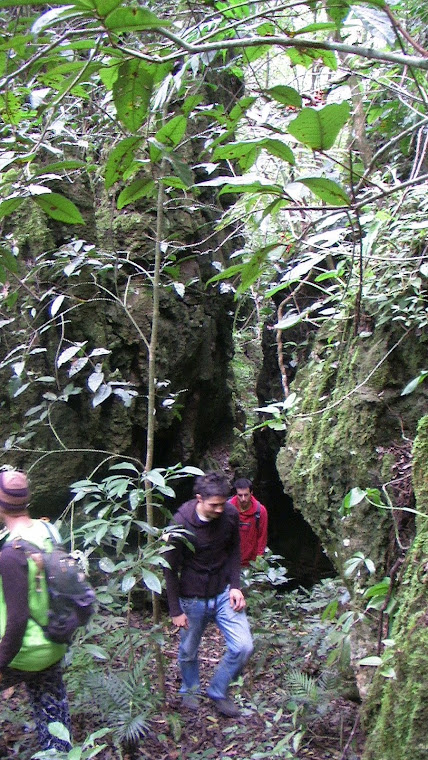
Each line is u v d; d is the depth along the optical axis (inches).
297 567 273.9
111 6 41.9
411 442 124.3
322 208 55.1
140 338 181.2
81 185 167.3
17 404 159.8
